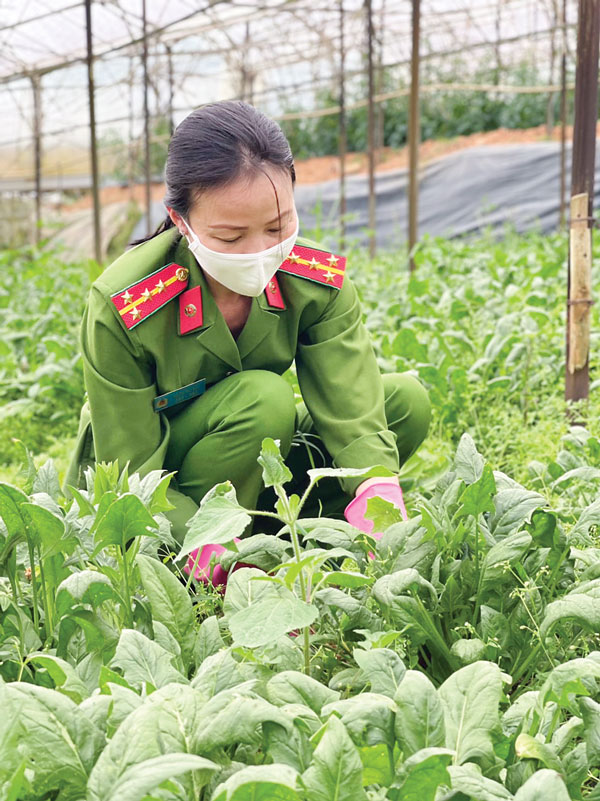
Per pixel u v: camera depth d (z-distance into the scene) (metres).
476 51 16.77
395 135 17.75
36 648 1.73
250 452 2.25
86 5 8.58
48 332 6.30
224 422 2.25
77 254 17.28
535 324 4.23
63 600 1.71
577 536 1.82
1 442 4.55
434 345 4.20
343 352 2.30
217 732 1.17
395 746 1.26
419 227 14.55
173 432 2.37
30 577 1.94
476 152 14.35
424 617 1.61
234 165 1.90
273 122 2.01
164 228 2.29
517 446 3.28
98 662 1.58
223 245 1.99
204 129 1.93
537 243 9.99
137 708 1.20
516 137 16.53
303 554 1.48
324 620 1.76
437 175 14.60
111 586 1.62
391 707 1.22
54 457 4.25
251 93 15.35
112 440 2.24
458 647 1.59
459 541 1.77
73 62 13.00
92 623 1.63
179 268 2.22
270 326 2.29
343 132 11.37
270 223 1.98
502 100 17.38
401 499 2.10
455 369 3.72
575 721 1.31
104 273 2.22
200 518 1.44
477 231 14.05
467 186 14.30
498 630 1.68
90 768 1.18
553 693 1.27
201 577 2.01
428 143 17.25
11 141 16.47
